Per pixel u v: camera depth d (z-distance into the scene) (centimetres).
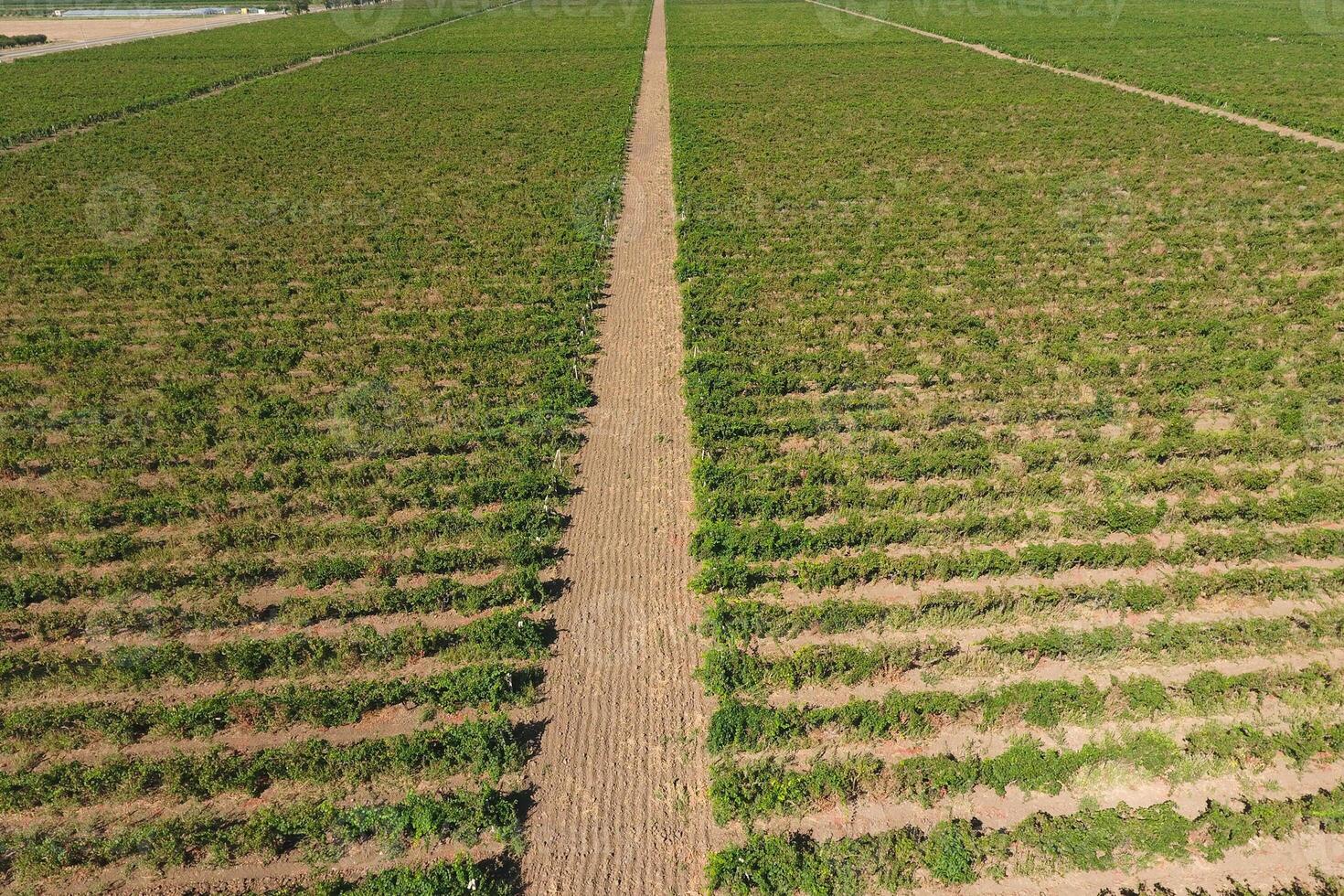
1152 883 1237
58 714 1478
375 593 1742
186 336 2883
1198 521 1923
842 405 2383
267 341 2850
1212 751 1389
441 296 3175
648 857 1278
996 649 1578
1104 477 2053
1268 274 3064
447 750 1409
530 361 2697
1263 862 1256
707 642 1650
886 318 2862
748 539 1842
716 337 2766
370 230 3828
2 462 2183
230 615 1697
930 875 1244
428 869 1255
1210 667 1562
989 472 2111
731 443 2208
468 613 1725
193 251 3616
